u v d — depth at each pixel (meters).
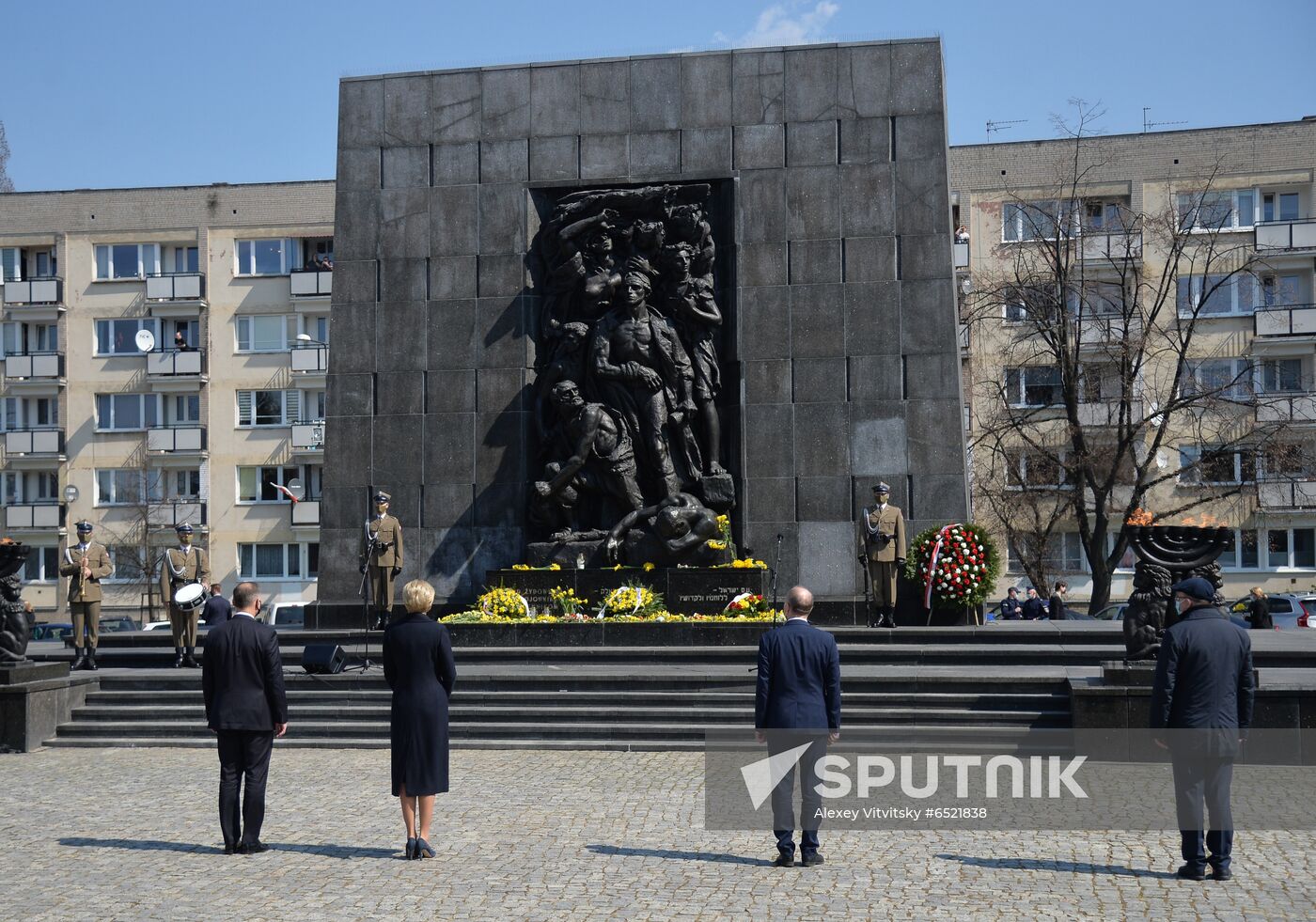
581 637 20.64
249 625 11.33
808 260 23.02
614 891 9.89
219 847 11.48
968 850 11.18
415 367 23.78
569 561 22.16
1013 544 37.53
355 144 24.31
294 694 18.02
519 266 23.67
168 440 50.38
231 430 50.53
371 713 17.52
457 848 11.32
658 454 22.39
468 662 19.69
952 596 21.12
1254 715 15.34
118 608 50.28
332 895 9.88
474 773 14.89
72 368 51.59
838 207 23.06
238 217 50.91
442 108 24.20
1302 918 9.05
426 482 23.56
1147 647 15.44
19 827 12.44
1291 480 40.09
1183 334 43.28
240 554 50.28
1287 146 44.94
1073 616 33.22
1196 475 43.22
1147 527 15.70
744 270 23.14
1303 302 44.66
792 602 10.78
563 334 23.22
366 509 23.69
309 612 23.48
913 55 23.17
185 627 20.67
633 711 16.88
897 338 22.69
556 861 10.82
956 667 18.52
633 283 22.73
